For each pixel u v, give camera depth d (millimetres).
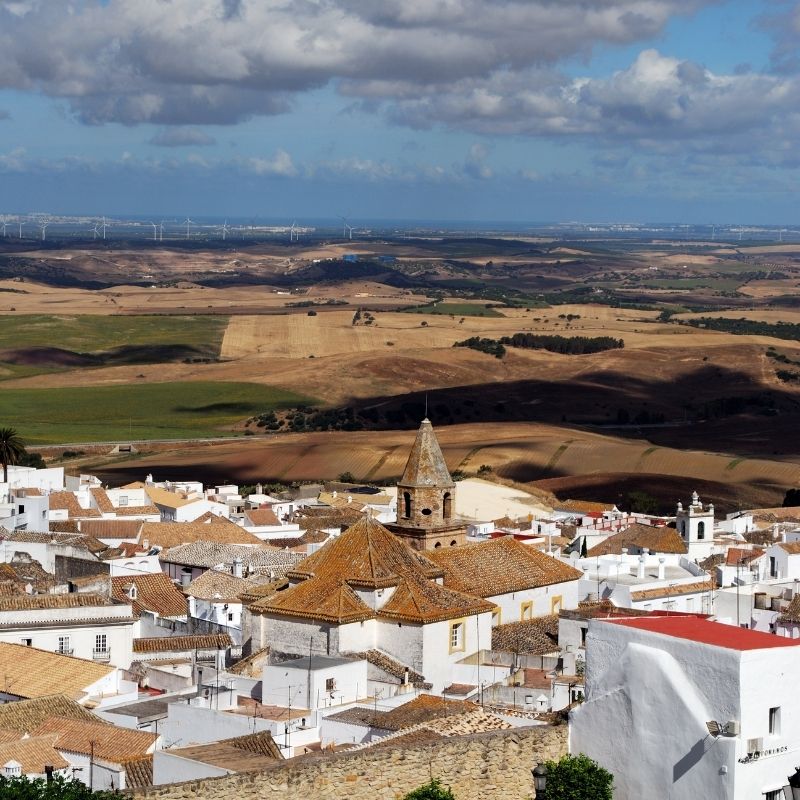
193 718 73750
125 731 72938
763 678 45844
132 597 135125
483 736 49969
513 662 94688
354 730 69625
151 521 199375
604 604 105062
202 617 131875
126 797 44625
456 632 96562
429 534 121500
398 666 92875
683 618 52719
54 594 115750
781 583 125312
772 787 45594
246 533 186500
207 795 45406
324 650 94625
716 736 45500
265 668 84625
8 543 158500
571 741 50594
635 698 48406
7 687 92375
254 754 53344
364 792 47312
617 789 48750
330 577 98688
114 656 106125
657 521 197750
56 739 71875
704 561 146625
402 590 97125
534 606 111125
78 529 184000
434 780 47969
